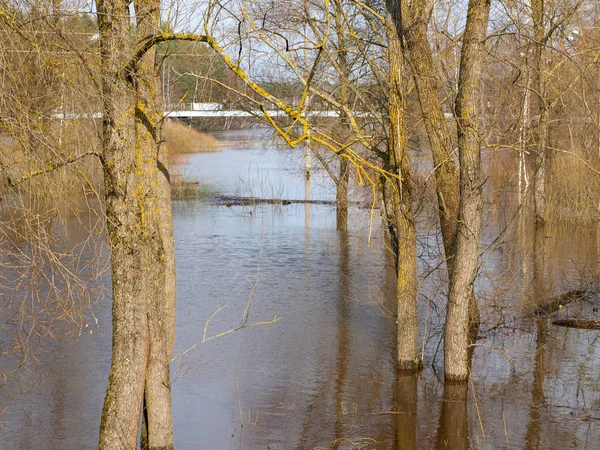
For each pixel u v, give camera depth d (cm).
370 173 1658
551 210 2623
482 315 1547
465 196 1143
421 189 1515
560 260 2088
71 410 1090
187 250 2362
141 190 843
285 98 1927
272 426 1027
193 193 3828
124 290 801
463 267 1159
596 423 1018
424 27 1306
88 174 870
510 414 1057
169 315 924
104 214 797
